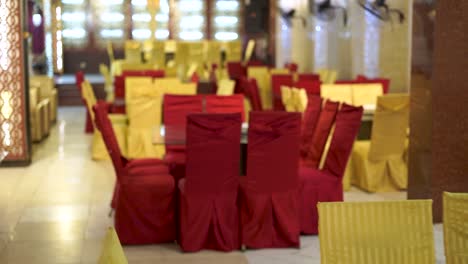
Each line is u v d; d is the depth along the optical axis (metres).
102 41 22.06
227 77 14.48
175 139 5.84
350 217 2.83
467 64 5.71
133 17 22.19
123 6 22.06
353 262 2.82
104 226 6.00
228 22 22.48
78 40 21.92
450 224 2.90
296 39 17.64
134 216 5.42
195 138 5.05
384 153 7.15
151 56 17.44
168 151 6.98
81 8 21.84
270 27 21.70
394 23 10.10
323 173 5.73
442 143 5.83
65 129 12.85
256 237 5.26
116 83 10.82
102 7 21.95
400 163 7.25
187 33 22.55
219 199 5.21
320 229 2.82
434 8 5.73
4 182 7.89
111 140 5.52
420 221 2.87
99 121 5.51
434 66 5.78
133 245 5.46
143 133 8.82
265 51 21.91
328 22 14.16
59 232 5.82
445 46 5.73
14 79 8.79
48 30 17.41
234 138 5.10
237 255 5.16
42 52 16.47
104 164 9.05
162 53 17.50
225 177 5.16
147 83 9.74
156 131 6.45
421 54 5.94
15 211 6.54
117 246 2.39
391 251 2.84
